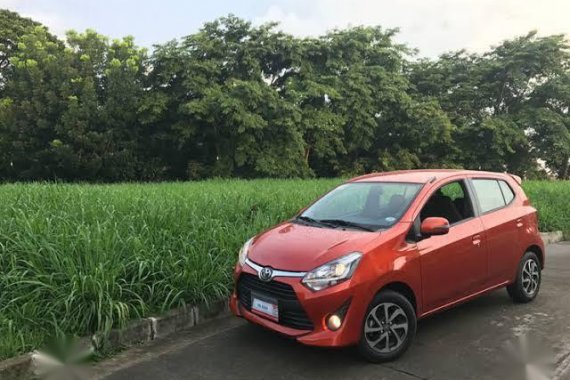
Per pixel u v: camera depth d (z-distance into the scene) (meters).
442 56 32.75
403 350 4.50
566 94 29.22
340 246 4.33
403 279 4.46
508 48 30.48
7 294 4.84
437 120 26.28
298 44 24.86
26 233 5.43
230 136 23.64
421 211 4.89
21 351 4.26
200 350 4.74
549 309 5.86
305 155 25.91
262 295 4.44
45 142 23.05
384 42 27.52
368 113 25.62
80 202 7.21
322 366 4.36
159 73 23.67
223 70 24.33
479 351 4.66
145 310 5.10
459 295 5.08
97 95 23.38
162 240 6.02
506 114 29.78
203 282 5.56
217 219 7.06
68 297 4.61
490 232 5.43
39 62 23.17
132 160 23.64
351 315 4.14
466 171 5.76
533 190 14.58
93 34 24.34
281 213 8.10
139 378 4.18
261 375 4.21
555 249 10.10
